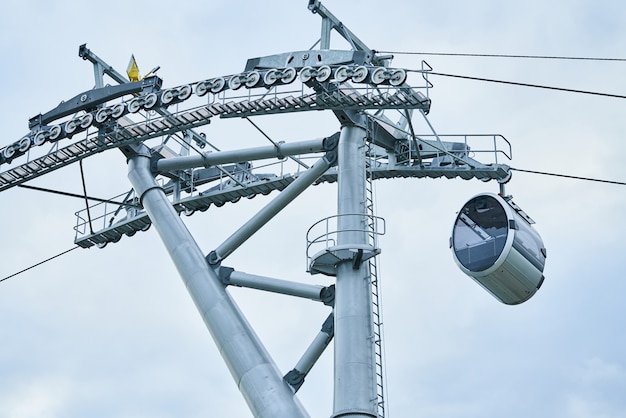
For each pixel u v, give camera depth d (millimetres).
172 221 37875
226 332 35094
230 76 35906
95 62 40469
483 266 34844
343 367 32250
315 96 34906
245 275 36281
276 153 37406
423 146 40938
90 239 43688
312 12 36562
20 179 39250
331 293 34688
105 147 37938
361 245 33125
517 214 35719
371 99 34375
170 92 36594
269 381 34000
